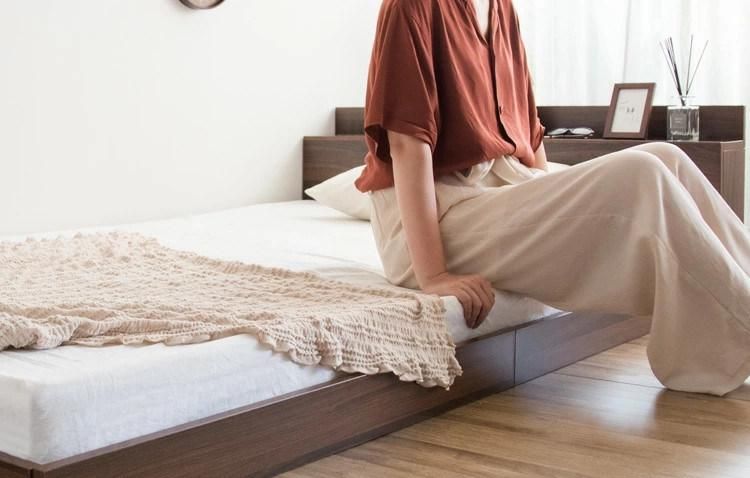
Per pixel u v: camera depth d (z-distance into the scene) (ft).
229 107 12.79
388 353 5.81
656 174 6.12
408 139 6.61
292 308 5.93
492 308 6.79
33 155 10.48
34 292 6.48
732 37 12.07
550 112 12.37
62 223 10.84
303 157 13.97
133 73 11.48
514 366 6.98
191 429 4.68
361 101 14.92
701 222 6.16
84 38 10.89
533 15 13.42
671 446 5.60
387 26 6.67
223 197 12.84
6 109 10.19
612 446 5.61
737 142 10.55
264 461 5.06
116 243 8.63
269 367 5.18
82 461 4.24
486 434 5.87
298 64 13.75
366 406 5.70
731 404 6.37
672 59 11.18
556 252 6.47
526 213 6.59
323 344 5.42
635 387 6.88
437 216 6.90
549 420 6.14
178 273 7.37
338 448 5.54
